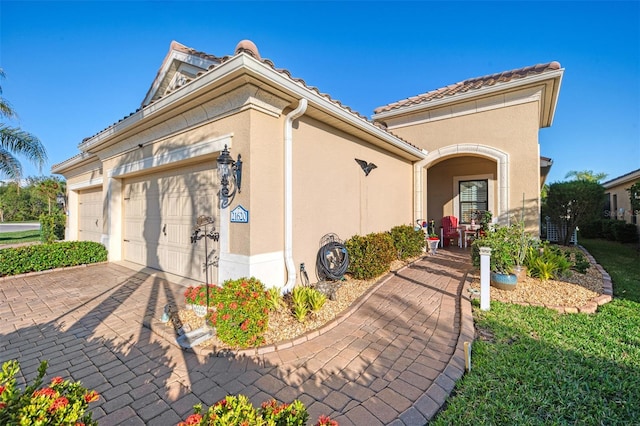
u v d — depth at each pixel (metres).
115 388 2.75
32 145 9.48
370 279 6.31
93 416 2.36
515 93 8.24
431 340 3.69
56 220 12.98
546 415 2.30
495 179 11.20
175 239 6.73
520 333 3.73
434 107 9.41
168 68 6.33
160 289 5.91
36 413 1.27
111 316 4.55
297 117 5.25
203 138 5.45
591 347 3.33
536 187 7.95
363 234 7.41
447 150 9.36
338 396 2.60
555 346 3.37
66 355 3.40
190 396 2.62
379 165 8.21
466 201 11.84
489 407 2.38
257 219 4.64
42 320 4.43
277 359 3.24
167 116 5.82
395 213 9.06
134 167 7.42
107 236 8.70
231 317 3.42
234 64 3.92
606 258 8.98
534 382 2.70
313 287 5.36
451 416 2.29
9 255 7.04
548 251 6.52
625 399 2.49
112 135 7.18
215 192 5.68
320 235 5.99
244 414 1.45
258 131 4.66
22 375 3.02
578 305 4.66
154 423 2.29
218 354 3.33
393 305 4.95
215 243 5.63
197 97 4.88
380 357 3.28
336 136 6.47
